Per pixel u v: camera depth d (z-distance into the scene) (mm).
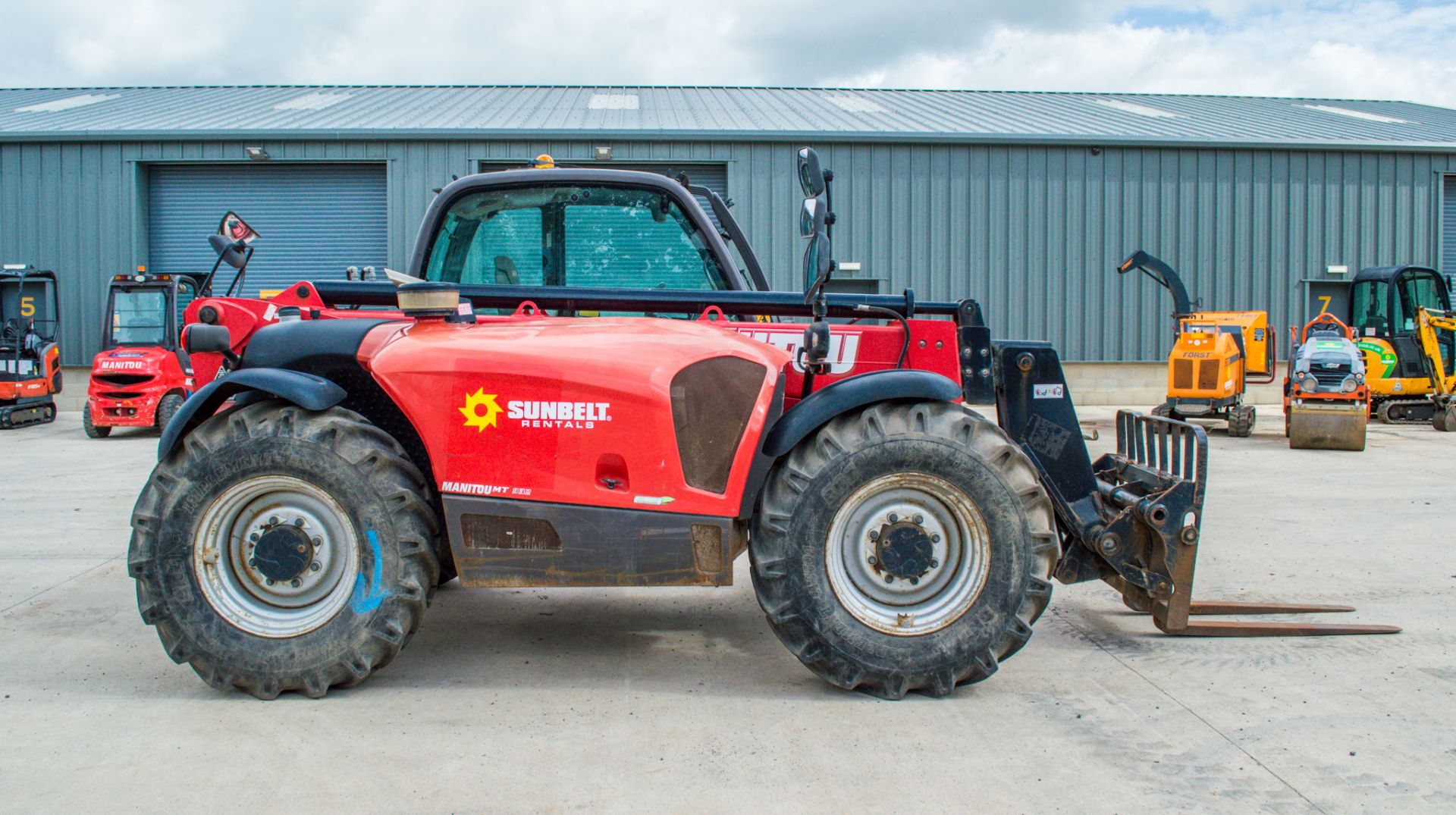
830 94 20938
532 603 4000
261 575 2828
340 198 15922
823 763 2443
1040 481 3195
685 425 2797
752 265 4543
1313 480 7742
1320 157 16188
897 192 15570
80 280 15398
